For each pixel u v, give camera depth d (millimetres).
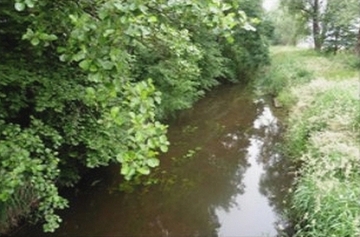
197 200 7414
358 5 19562
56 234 6078
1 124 4152
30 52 4785
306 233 5172
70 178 6691
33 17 3176
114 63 2488
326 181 5523
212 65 15945
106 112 4289
